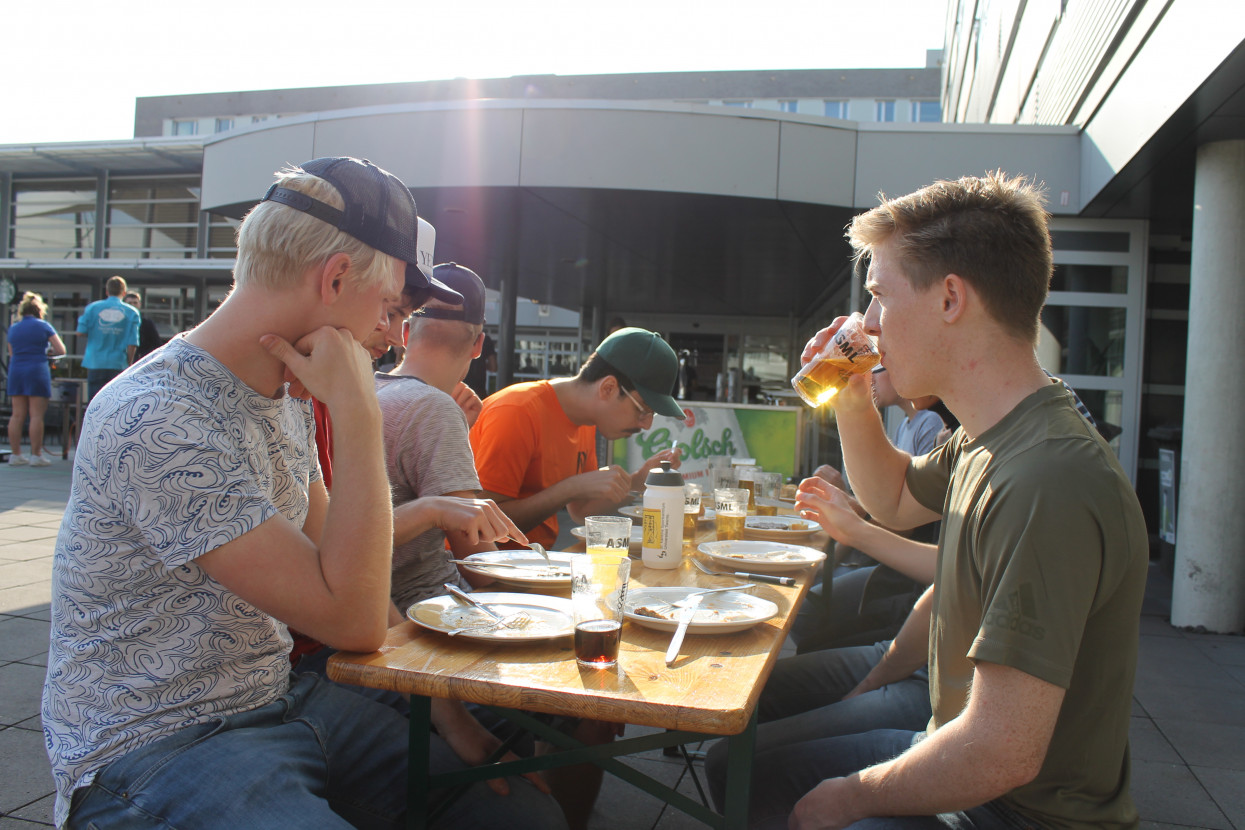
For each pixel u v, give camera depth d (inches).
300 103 1338.6
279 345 52.4
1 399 508.1
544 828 62.2
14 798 90.4
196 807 45.8
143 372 50.9
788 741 76.2
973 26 534.6
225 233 617.6
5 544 209.9
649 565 82.0
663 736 51.9
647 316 621.6
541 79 1337.4
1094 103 216.4
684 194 241.8
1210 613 185.6
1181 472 192.1
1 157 610.5
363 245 53.2
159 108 1374.3
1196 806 106.3
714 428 224.7
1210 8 141.1
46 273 634.8
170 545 47.2
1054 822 49.4
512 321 381.4
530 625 58.6
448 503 72.5
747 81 1343.5
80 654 49.0
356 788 60.1
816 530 105.0
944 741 47.2
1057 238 241.3
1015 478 48.1
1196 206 183.2
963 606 53.2
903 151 239.8
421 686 48.9
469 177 244.8
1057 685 44.6
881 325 58.2
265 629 53.7
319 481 65.3
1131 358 239.5
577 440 119.0
